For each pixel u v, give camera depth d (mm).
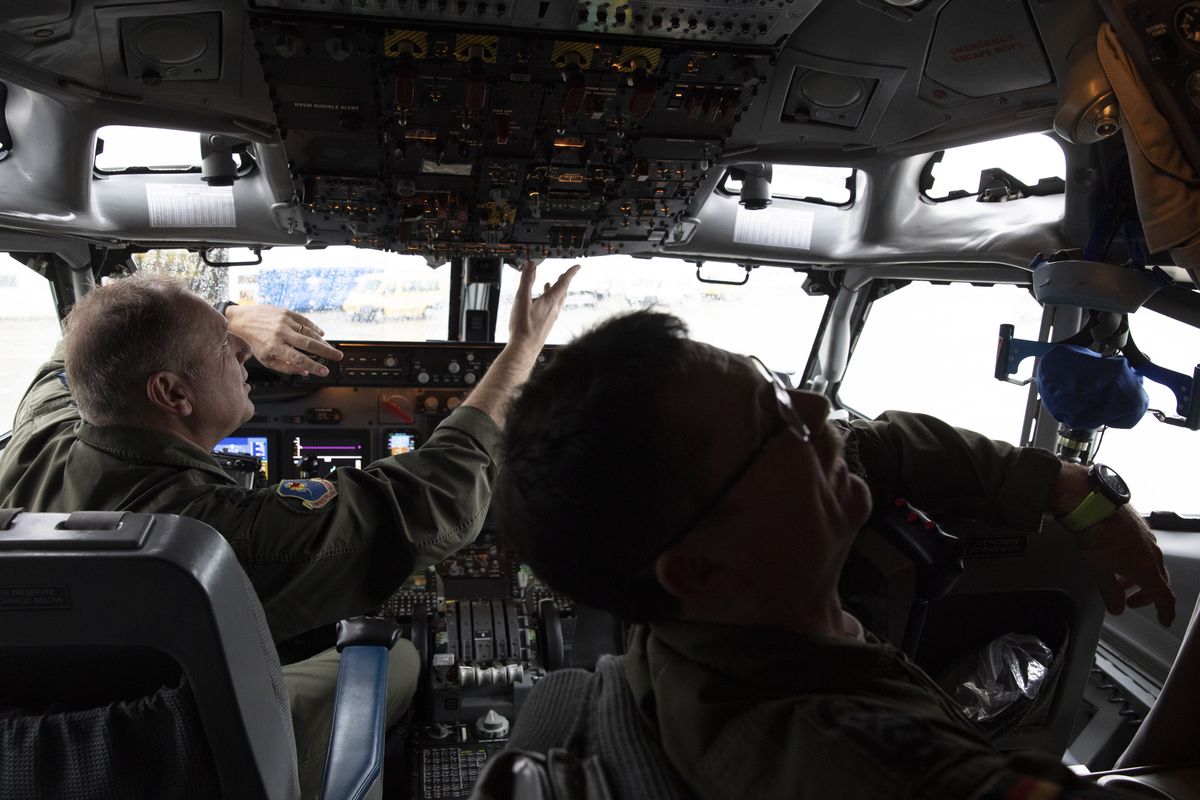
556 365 749
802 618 743
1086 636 1407
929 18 2676
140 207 4027
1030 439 3832
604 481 686
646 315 754
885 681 678
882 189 4035
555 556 725
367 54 2732
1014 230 3609
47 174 3656
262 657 1234
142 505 1757
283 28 2625
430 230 3838
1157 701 1296
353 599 1828
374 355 3822
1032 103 2961
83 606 1087
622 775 655
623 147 3275
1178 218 2023
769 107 3270
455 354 3857
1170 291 2867
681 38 2725
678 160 3367
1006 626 1433
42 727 1168
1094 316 2420
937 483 1318
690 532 700
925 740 561
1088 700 2859
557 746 729
